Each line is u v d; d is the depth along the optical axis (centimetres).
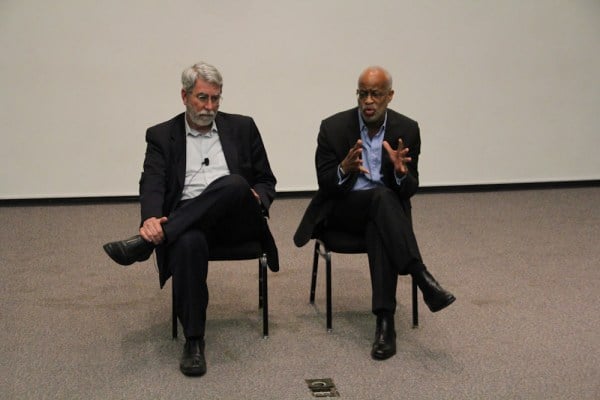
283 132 523
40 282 334
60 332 275
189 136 265
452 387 229
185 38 499
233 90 512
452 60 534
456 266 360
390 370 242
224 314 294
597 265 361
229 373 240
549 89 553
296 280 337
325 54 517
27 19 480
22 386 230
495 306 302
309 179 533
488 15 532
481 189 558
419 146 274
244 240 262
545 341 265
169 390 227
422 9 523
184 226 236
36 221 455
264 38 507
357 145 250
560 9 542
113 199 511
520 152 559
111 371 241
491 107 547
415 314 278
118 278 341
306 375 238
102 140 503
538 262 367
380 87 255
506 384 231
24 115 492
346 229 275
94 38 489
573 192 551
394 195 257
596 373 239
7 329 277
